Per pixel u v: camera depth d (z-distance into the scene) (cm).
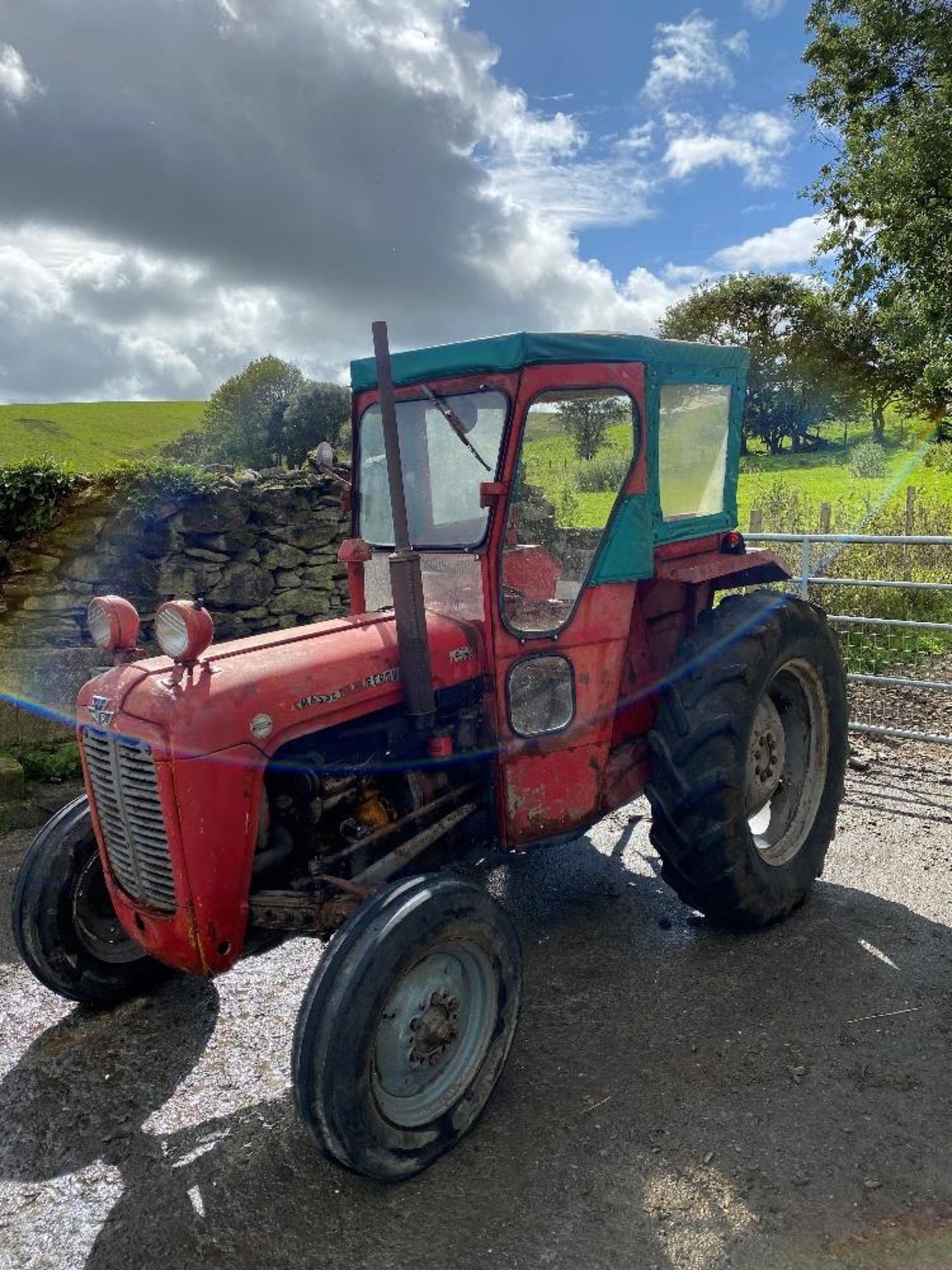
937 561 929
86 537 582
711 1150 251
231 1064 302
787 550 996
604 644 335
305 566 667
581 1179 245
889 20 1418
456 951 263
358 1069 230
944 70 1409
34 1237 235
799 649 370
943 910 378
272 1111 279
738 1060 288
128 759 263
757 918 355
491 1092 268
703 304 4625
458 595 314
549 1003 325
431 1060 256
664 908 391
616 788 356
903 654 732
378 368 269
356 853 298
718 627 354
